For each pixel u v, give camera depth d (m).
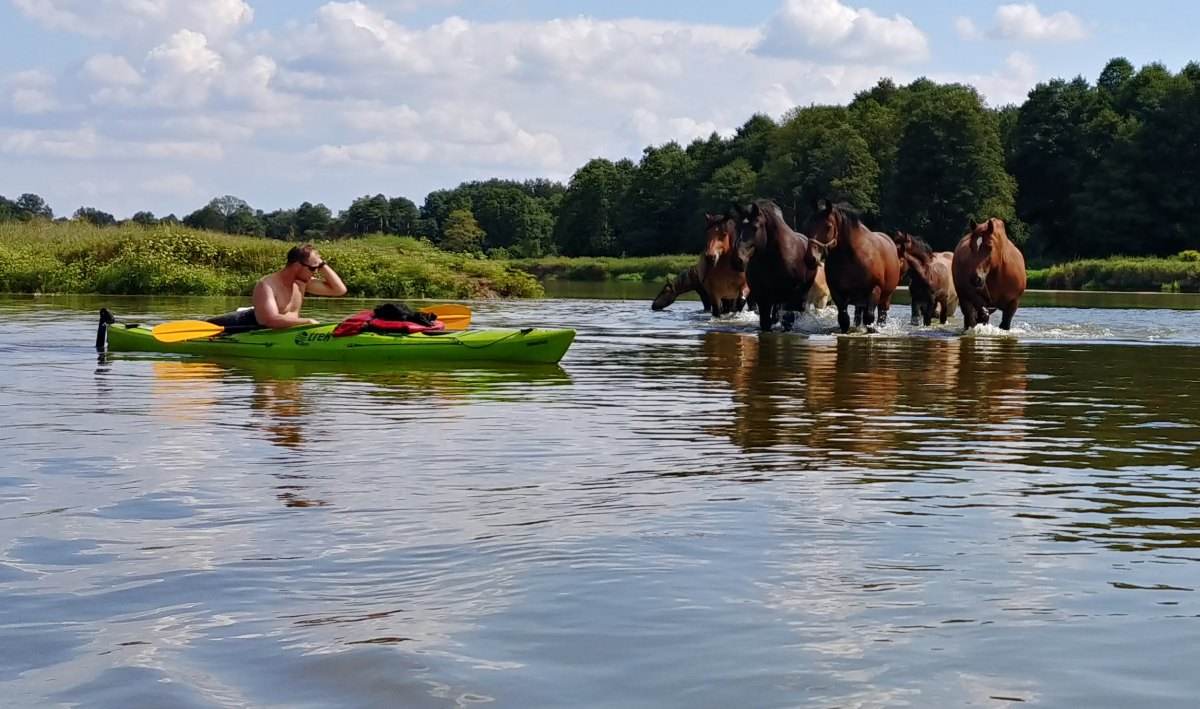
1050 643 3.48
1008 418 8.49
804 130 99.69
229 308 23.00
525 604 3.83
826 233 17.83
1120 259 62.06
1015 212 86.94
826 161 90.88
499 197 150.75
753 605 3.84
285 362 12.54
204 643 3.46
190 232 36.19
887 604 3.86
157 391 9.73
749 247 18.25
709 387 10.47
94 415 8.23
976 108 82.56
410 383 10.55
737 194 106.00
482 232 133.88
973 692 3.11
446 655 3.36
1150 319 23.75
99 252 33.91
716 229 21.36
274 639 3.49
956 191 81.19
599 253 126.00
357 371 11.64
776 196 97.56
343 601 3.86
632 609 3.79
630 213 121.31
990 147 83.19
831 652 3.41
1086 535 4.82
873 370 12.17
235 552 4.45
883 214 85.75
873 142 97.69
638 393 9.95
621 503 5.38
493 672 3.24
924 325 20.47
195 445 6.95
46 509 5.18
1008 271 18.48
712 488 5.75
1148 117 85.88
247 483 5.79
